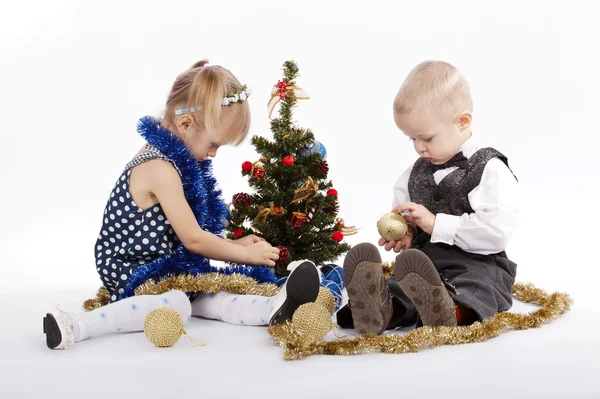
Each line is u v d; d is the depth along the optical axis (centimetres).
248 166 284
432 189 266
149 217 254
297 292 225
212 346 219
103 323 226
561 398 177
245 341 225
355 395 177
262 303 242
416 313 234
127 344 221
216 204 278
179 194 251
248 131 271
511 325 234
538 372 193
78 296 296
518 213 251
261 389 181
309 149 290
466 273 243
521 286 287
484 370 195
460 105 258
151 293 242
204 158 271
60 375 192
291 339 209
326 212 291
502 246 249
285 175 284
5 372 195
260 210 282
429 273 210
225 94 261
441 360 203
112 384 185
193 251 255
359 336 214
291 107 289
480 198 253
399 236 258
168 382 186
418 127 257
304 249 287
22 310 270
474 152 260
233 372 194
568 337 227
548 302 257
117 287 254
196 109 259
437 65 261
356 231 297
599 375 192
